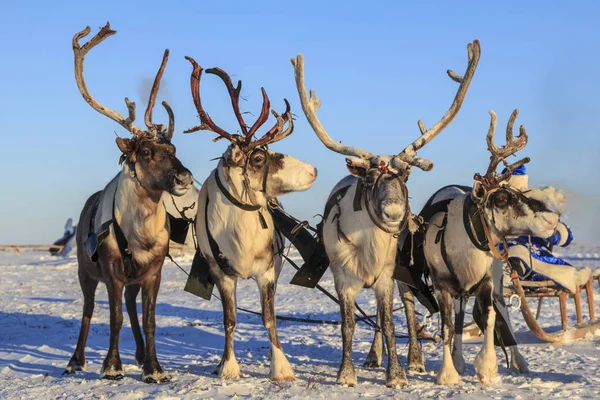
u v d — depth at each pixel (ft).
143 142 27.76
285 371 27.94
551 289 37.37
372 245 26.73
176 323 48.57
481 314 28.25
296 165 27.84
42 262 109.91
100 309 56.13
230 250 27.86
